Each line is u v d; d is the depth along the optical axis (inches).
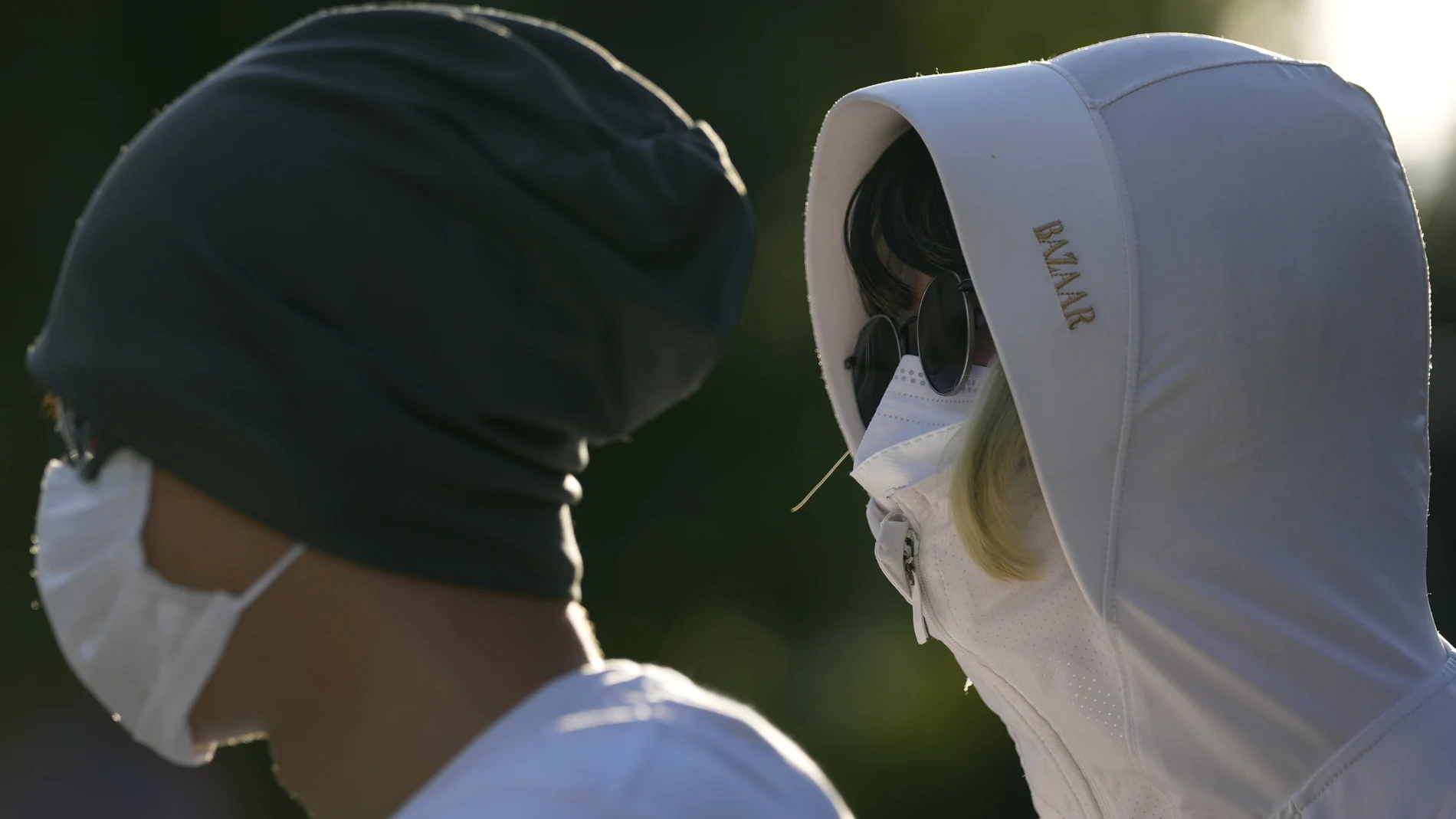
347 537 90.0
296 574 92.0
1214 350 142.6
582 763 81.8
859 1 538.3
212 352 89.6
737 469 531.5
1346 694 141.0
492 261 94.3
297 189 91.4
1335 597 142.5
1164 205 146.1
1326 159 148.9
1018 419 153.6
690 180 104.8
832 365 200.5
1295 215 145.6
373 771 92.4
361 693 92.7
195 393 89.4
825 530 523.2
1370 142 153.0
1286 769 142.9
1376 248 148.0
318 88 93.7
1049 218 148.3
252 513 89.7
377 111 93.0
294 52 97.7
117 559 94.3
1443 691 141.7
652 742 84.0
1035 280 147.3
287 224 90.9
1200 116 149.3
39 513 100.7
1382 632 142.6
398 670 91.8
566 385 97.0
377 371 90.4
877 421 173.0
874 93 162.6
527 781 81.4
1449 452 360.2
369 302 91.4
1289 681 141.9
